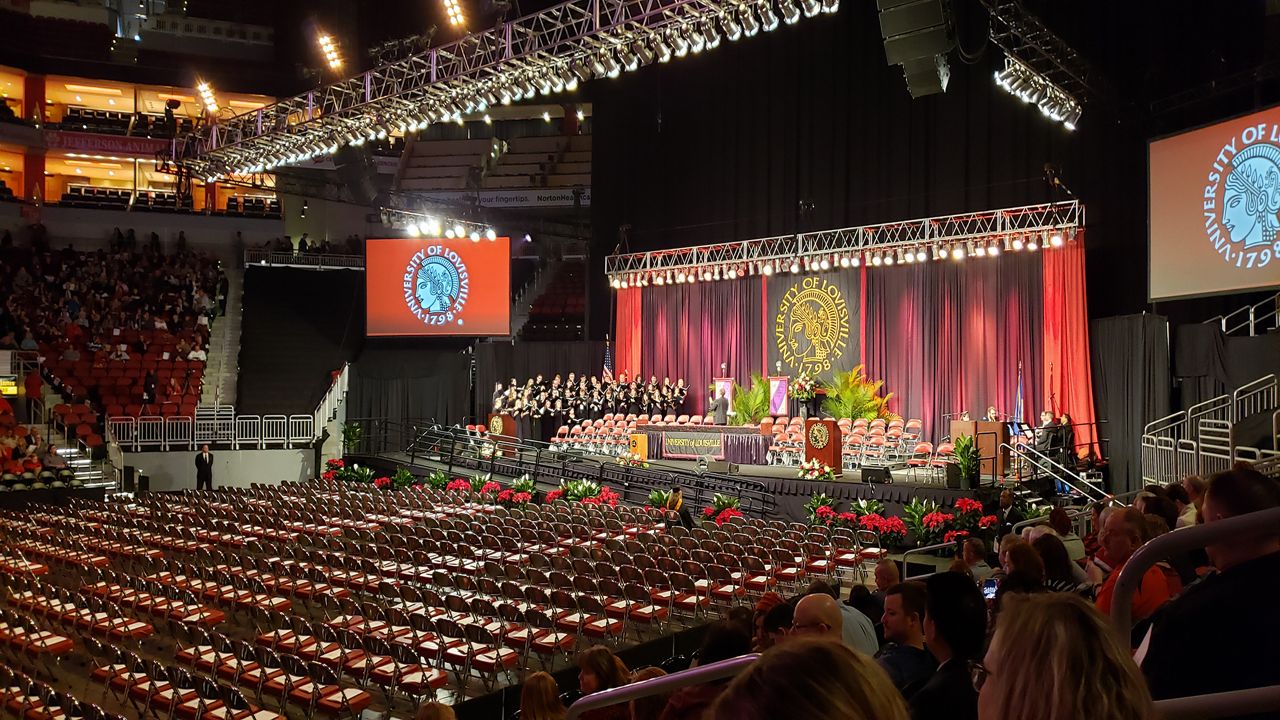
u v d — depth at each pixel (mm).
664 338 31438
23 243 33438
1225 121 17672
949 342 26062
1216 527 1626
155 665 9914
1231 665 2006
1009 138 25422
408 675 10383
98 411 28656
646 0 16250
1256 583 2062
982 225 25469
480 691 11109
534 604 12945
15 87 36969
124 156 36219
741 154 30469
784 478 22141
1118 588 1677
